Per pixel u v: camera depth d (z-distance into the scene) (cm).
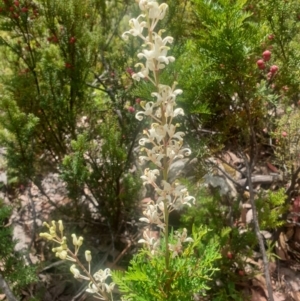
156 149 112
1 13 288
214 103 229
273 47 265
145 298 126
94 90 402
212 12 187
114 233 315
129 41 332
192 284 128
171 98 105
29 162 279
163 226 125
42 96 295
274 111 293
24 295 275
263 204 259
